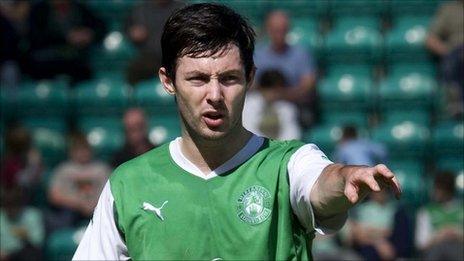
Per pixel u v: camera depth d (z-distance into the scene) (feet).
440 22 133.49
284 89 115.75
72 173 114.83
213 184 38.91
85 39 142.51
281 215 38.22
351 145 111.14
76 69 142.00
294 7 149.79
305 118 121.80
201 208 38.60
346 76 139.44
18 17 150.41
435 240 102.17
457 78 128.77
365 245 102.68
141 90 135.64
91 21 143.64
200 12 38.50
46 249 111.14
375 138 126.93
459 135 125.18
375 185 32.24
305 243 38.65
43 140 132.36
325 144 123.03
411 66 139.03
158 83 135.44
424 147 125.90
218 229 38.37
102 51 144.46
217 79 38.22
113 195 39.47
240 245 38.09
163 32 39.27
